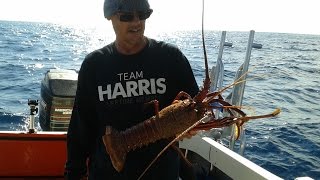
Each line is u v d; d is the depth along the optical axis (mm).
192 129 924
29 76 6781
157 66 921
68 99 1822
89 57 956
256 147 3273
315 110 4855
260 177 1122
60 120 1825
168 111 908
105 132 929
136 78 915
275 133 3689
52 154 1487
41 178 1488
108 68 927
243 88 1475
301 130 3830
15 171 1466
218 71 1651
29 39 19562
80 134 997
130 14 880
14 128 3404
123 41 910
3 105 4289
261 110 4660
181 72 942
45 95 1904
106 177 951
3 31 26547
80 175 1038
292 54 15156
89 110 975
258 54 13539
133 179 933
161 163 936
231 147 1476
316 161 2998
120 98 918
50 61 9805
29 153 1469
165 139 941
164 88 924
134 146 924
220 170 1367
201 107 924
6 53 11281
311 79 7551
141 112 923
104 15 936
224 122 939
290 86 6508
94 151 1009
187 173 1306
